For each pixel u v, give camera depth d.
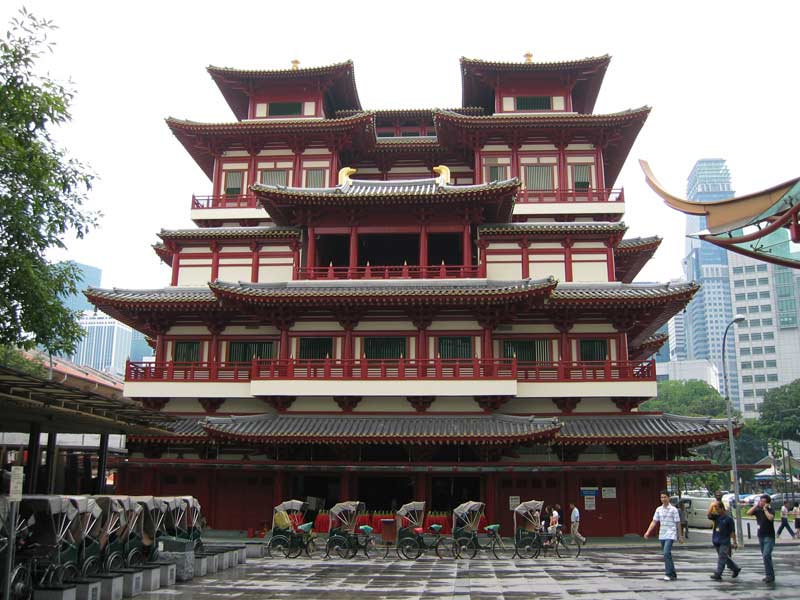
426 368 49.50
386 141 64.44
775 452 131.75
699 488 129.25
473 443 44.75
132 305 52.22
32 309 28.62
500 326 52.31
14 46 27.45
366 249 63.78
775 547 46.78
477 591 25.89
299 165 62.22
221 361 53.47
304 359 52.09
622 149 63.38
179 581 27.72
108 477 79.75
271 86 66.81
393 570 32.34
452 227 54.59
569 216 59.62
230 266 57.34
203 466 47.84
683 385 188.50
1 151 25.80
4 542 19.97
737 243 19.56
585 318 52.25
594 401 50.59
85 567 22.66
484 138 61.62
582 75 64.94
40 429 34.00
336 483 50.91
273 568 32.66
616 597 24.02
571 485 47.81
